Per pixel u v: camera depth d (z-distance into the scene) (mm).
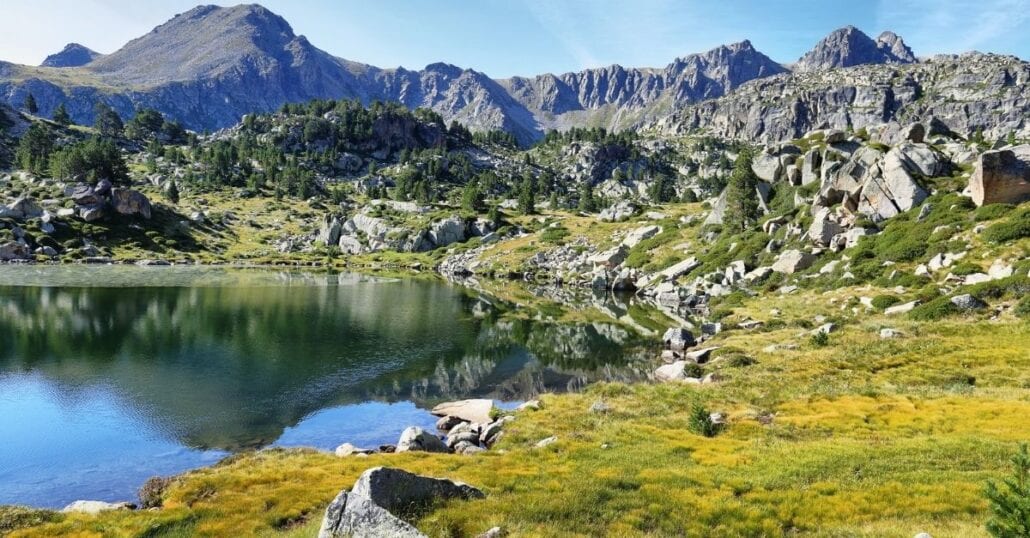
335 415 40062
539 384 49312
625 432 30297
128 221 167000
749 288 87750
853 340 49250
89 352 53750
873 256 76375
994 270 57812
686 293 96812
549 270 144625
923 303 56438
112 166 189875
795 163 118938
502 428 34312
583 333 72062
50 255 137875
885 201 85438
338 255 183000
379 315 80312
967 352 41156
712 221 127312
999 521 12328
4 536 18906
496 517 17172
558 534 16125
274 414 39750
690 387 40781
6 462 31172
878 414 30016
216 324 68500
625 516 17828
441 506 17750
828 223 88250
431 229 188500
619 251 137750
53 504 26609
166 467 30859
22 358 51250
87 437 34812
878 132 117062
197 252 165750
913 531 15781
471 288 118562
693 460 24672
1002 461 21141
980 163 72625
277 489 23500
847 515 17656
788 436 27969
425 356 58281
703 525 17234
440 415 40562
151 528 19797
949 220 72875
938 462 21656
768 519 17469
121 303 80000
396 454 28594
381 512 14930
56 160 189875
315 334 65812
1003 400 30016
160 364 50688
